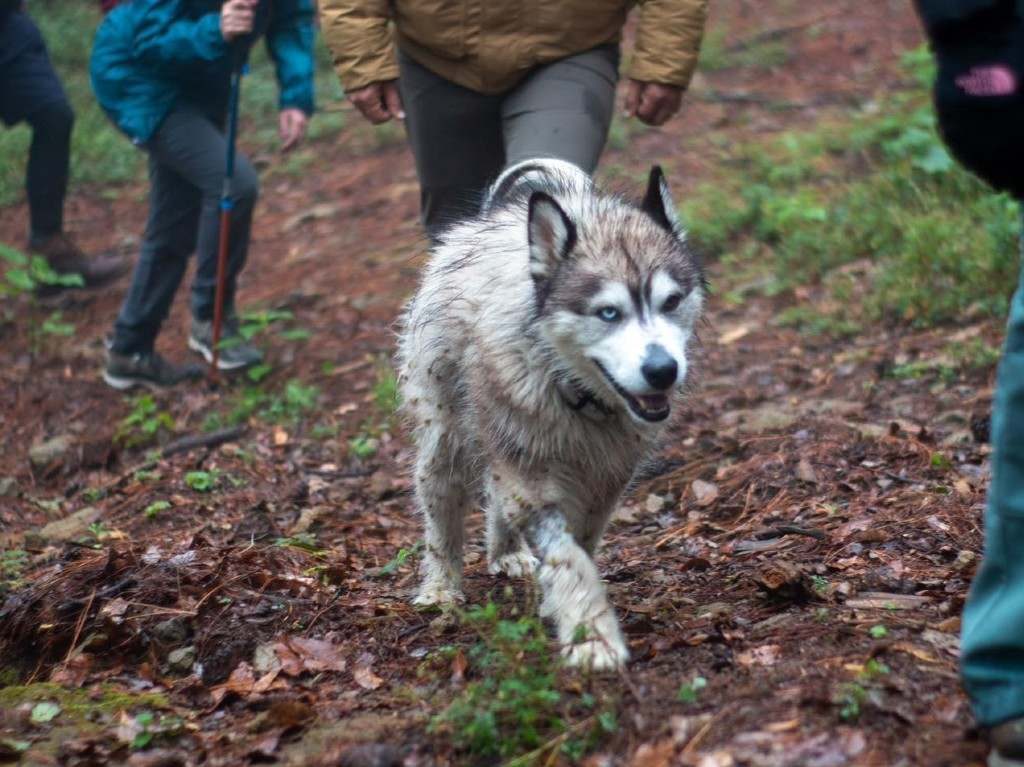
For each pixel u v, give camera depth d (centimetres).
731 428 621
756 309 804
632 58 551
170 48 737
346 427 708
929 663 337
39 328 929
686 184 1015
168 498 621
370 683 380
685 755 303
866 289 777
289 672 393
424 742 331
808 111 1131
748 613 396
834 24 1349
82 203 1230
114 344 798
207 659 413
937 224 796
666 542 500
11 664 434
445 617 421
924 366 650
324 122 1324
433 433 448
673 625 390
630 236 391
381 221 1079
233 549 487
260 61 1515
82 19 1630
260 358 809
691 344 432
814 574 423
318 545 532
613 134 1127
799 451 566
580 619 366
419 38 543
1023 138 266
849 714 308
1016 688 275
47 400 791
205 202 771
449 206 582
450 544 461
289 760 336
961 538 449
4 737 369
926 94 1074
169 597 443
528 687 331
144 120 755
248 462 662
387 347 821
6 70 923
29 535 590
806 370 696
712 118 1152
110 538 563
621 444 407
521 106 537
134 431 732
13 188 1238
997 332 675
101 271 995
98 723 375
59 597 451
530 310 391
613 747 315
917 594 401
